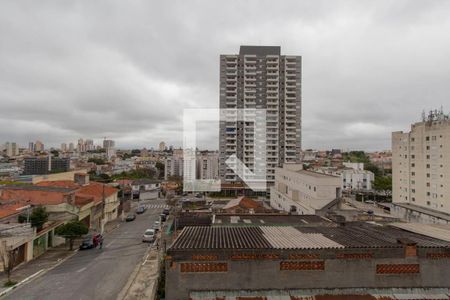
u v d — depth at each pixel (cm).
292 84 8975
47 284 2144
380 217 3105
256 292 1365
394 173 6756
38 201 3538
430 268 1441
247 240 1566
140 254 2978
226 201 6197
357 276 1405
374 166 13012
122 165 14600
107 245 3378
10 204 3334
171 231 3516
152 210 6209
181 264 1369
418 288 1427
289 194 5559
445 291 1423
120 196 5775
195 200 6028
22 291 2012
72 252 3058
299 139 8962
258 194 8056
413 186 6256
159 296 1734
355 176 9919
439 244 1496
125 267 2548
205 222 2581
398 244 1472
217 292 1357
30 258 2758
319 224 2369
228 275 1370
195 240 1571
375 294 1385
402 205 5706
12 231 2619
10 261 2250
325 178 4356
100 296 1952
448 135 5462
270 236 1675
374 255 1420
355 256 1413
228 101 8781
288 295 1357
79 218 3834
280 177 6331
